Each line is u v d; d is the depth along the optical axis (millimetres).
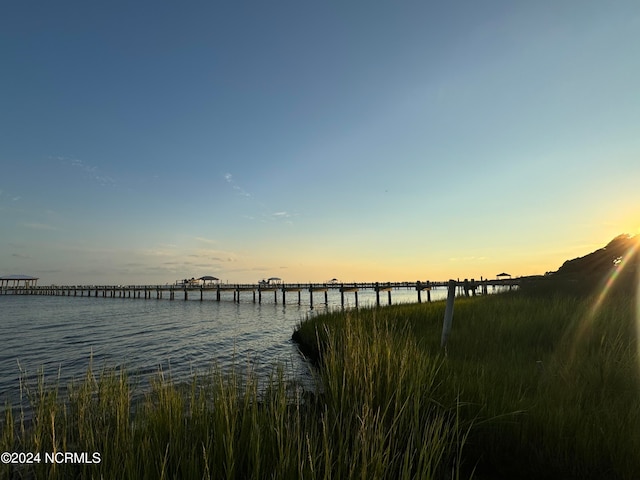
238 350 15109
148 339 19391
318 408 4770
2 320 30875
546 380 5133
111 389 4418
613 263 18156
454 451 3699
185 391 4766
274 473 2824
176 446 3303
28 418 5773
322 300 63906
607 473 3283
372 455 2824
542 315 9609
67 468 3145
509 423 3947
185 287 63438
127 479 2912
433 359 6352
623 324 7699
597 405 4297
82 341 18859
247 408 3840
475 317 10875
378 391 4449
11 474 3178
